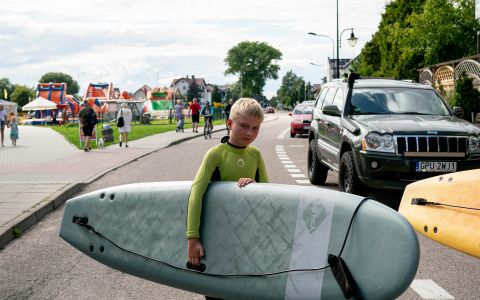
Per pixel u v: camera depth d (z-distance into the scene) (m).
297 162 15.91
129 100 59.03
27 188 10.34
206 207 3.20
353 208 2.84
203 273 3.17
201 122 60.25
